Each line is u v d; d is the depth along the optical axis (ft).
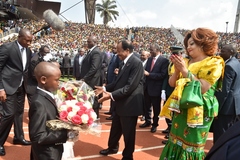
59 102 7.06
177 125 7.80
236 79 11.80
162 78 15.75
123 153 11.46
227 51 11.96
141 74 10.77
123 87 10.62
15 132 13.30
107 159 12.22
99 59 15.43
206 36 7.38
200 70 7.30
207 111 7.41
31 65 13.51
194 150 7.50
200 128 7.46
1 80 11.38
